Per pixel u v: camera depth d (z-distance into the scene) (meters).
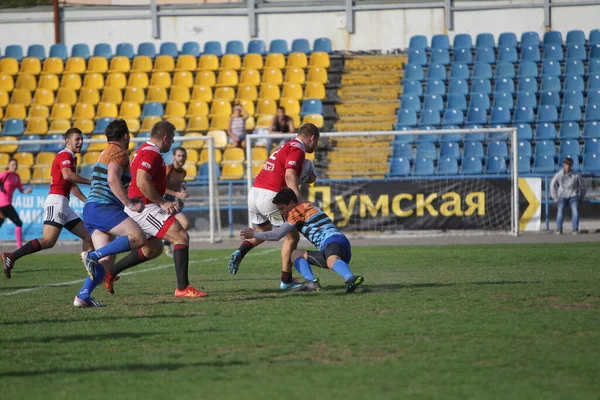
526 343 10.68
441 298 15.12
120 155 15.06
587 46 48.16
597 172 38.62
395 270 21.62
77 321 13.40
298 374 9.20
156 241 16.28
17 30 53.59
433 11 50.22
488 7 49.66
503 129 35.59
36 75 50.91
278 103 47.09
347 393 8.34
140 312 14.27
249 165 36.75
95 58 51.09
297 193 16.31
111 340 11.55
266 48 51.75
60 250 34.69
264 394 8.38
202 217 38.72
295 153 16.52
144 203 15.88
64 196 19.53
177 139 37.19
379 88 47.78
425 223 36.16
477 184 36.00
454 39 49.47
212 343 11.11
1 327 12.91
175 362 9.98
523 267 21.73
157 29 52.53
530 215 36.69
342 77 48.75
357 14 50.91
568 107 44.31
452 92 46.97
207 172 41.94
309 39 51.47
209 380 9.03
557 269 20.94
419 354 10.11
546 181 36.78
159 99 48.78
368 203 36.50
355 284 15.72
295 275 21.36
